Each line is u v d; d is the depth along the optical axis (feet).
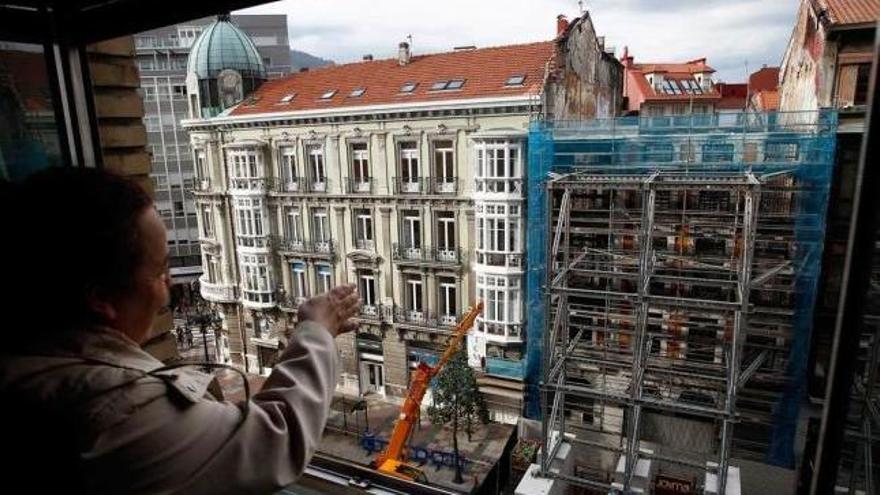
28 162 8.98
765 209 36.35
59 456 3.00
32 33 8.59
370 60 67.92
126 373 3.23
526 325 52.60
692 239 38.88
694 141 39.19
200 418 3.22
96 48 9.73
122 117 10.30
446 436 52.54
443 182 54.39
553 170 44.01
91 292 3.26
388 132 55.36
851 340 4.14
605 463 39.37
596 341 43.55
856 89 32.63
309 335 4.08
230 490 3.17
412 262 56.39
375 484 10.48
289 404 3.57
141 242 3.38
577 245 44.14
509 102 48.93
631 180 31.37
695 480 33.96
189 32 89.86
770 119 37.29
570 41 53.67
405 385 59.67
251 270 65.51
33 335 3.27
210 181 68.85
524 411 50.90
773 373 36.11
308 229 62.49
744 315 27.14
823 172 32.12
